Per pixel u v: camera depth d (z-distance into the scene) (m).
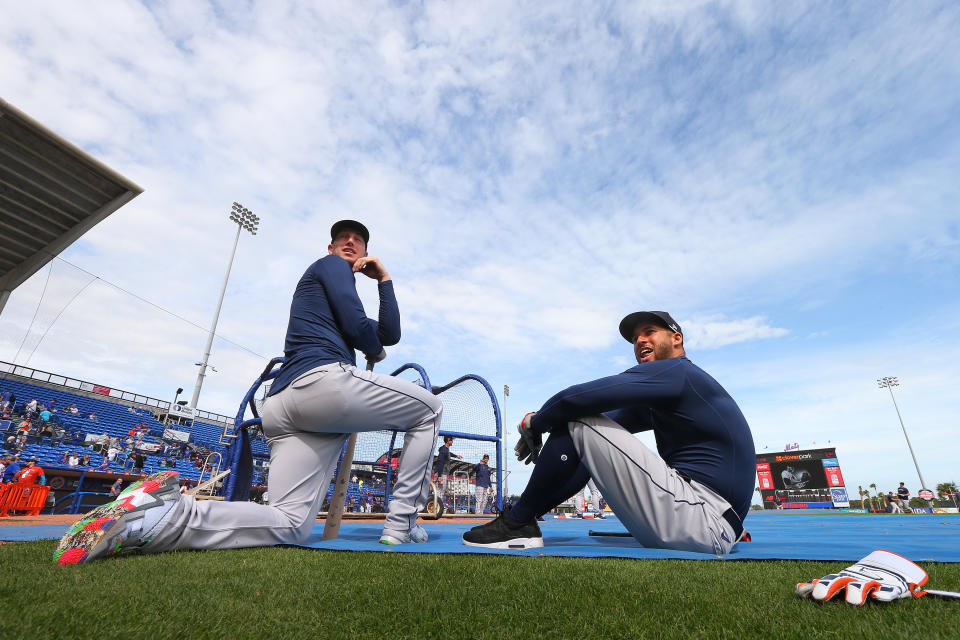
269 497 2.54
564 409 2.38
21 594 1.12
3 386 26.83
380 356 3.04
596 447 2.34
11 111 6.77
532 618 1.09
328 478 2.72
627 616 1.10
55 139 7.31
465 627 1.02
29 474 12.68
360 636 0.96
